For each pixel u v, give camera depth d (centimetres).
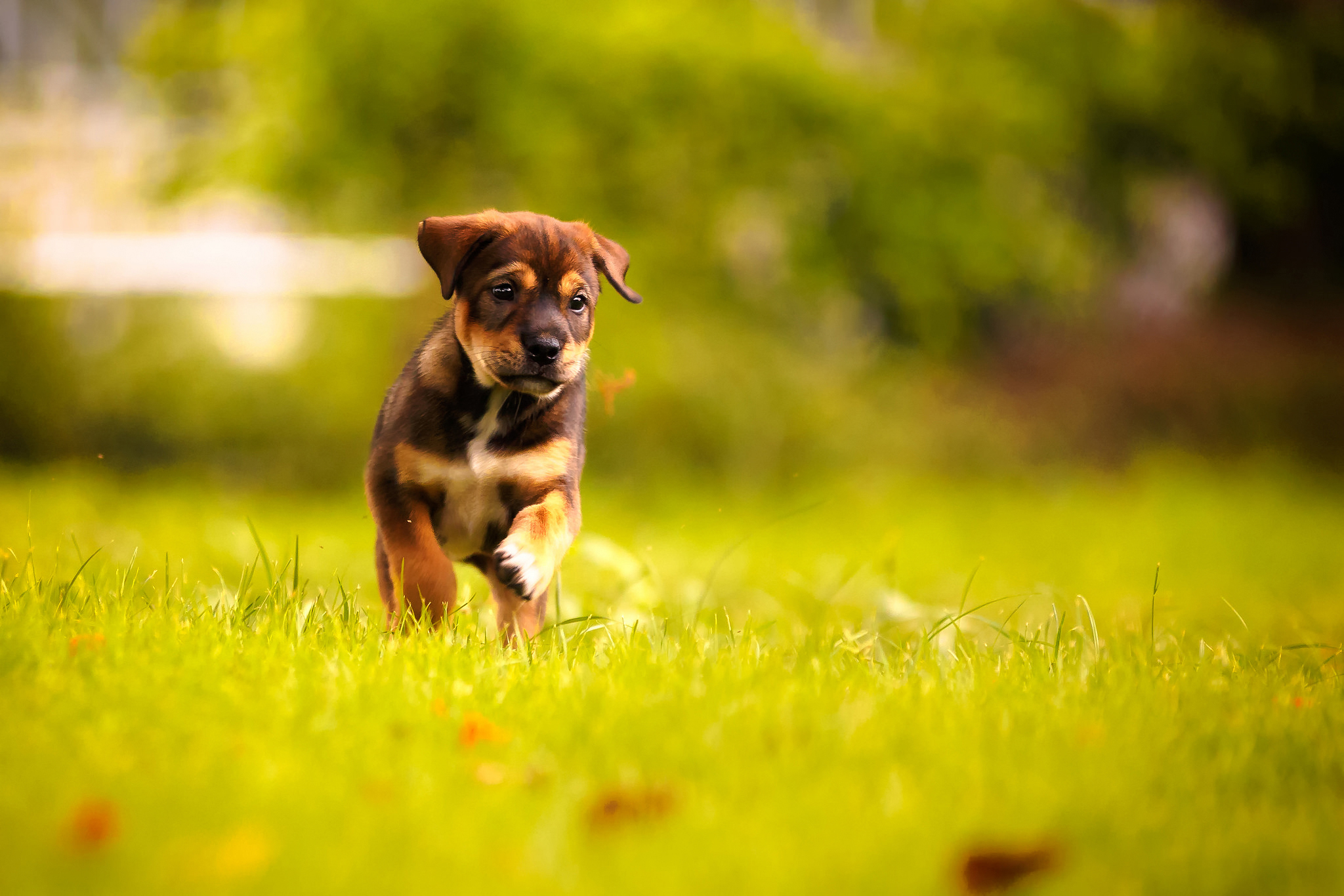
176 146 1472
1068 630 463
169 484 1341
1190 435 1605
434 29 1324
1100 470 1510
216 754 252
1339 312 1927
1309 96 1836
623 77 1380
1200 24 1762
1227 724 306
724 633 461
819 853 211
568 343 426
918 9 1627
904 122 1474
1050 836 217
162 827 211
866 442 1441
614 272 462
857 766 260
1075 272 1598
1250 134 1825
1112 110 1673
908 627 535
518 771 255
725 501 1324
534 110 1345
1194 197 2028
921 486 1420
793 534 1133
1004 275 1524
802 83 1433
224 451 1400
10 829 207
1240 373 1661
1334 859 217
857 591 668
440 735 274
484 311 429
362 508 1203
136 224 1753
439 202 1384
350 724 278
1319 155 1989
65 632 354
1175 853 218
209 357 1441
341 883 191
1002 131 1511
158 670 309
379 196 1402
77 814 212
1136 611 670
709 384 1407
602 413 1383
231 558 720
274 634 366
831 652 389
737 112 1420
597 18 1437
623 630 409
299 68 1339
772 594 740
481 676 332
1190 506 1310
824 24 1800
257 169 1357
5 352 1388
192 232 1761
